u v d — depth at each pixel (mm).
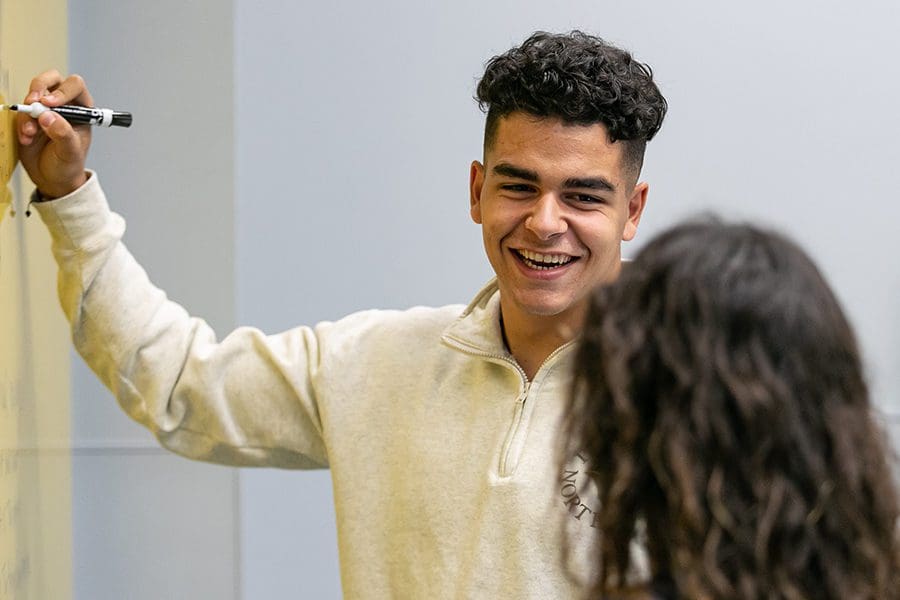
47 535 3568
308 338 3475
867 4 5699
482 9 5699
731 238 1958
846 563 1847
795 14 5699
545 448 3062
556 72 2979
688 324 1881
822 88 5699
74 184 3246
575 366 2021
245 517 5730
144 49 5410
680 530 1842
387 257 5730
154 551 5371
